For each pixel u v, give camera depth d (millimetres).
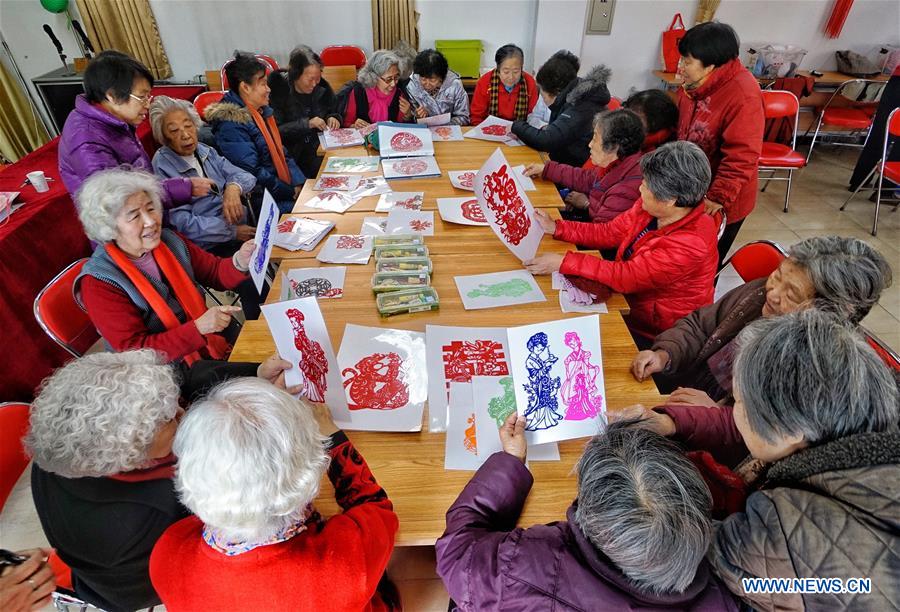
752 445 874
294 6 4828
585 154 3148
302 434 835
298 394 1364
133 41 4734
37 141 5066
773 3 4977
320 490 1191
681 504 720
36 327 2570
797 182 4711
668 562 704
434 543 1110
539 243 2057
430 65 3400
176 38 4887
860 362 755
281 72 3479
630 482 743
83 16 4555
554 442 1320
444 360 1537
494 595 849
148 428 929
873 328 2984
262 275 1678
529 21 5133
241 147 2865
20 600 1010
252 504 761
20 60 4785
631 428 847
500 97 3648
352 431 1336
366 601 910
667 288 1927
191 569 858
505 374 1491
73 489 1006
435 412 1385
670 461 768
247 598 842
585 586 784
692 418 1271
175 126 2379
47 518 1020
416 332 1647
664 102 2357
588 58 5281
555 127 2973
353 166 2838
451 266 1998
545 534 880
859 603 655
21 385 2471
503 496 1031
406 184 2643
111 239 1575
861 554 660
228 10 4789
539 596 806
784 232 3951
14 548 1843
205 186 2318
